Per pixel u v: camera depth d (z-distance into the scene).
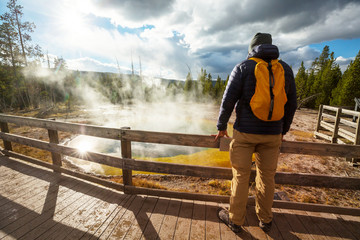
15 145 7.57
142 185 4.19
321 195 3.73
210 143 2.04
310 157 5.90
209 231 1.78
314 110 21.16
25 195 2.39
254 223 1.89
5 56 23.12
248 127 1.44
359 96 18.17
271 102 1.30
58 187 2.60
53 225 1.86
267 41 1.50
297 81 25.58
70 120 15.15
